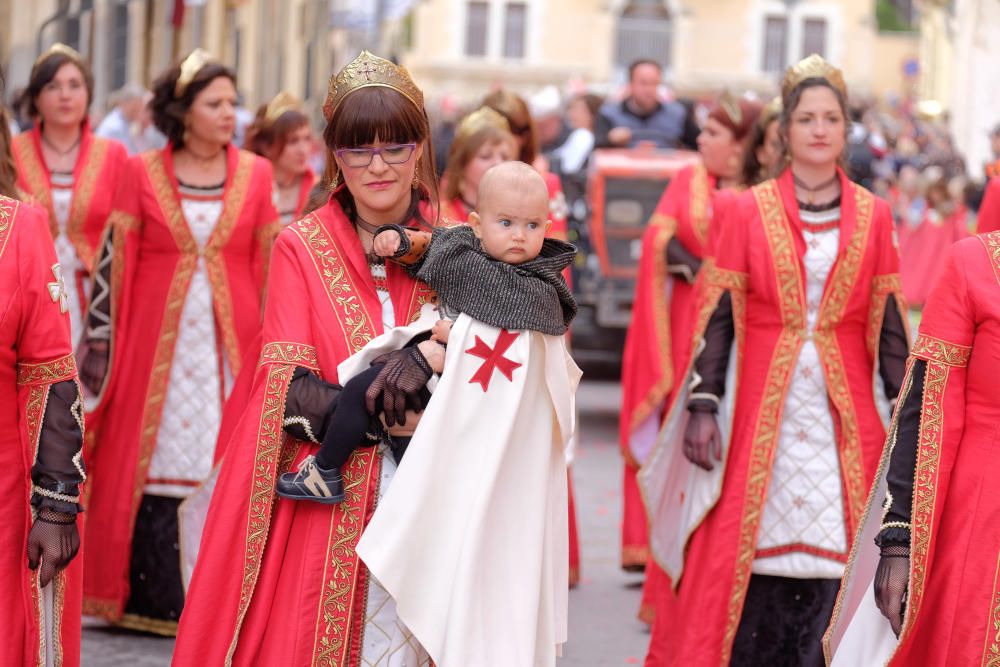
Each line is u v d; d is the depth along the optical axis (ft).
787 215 28.14
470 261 19.84
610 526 47.37
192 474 34.55
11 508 20.45
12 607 20.38
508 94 38.09
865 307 28.22
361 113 20.21
